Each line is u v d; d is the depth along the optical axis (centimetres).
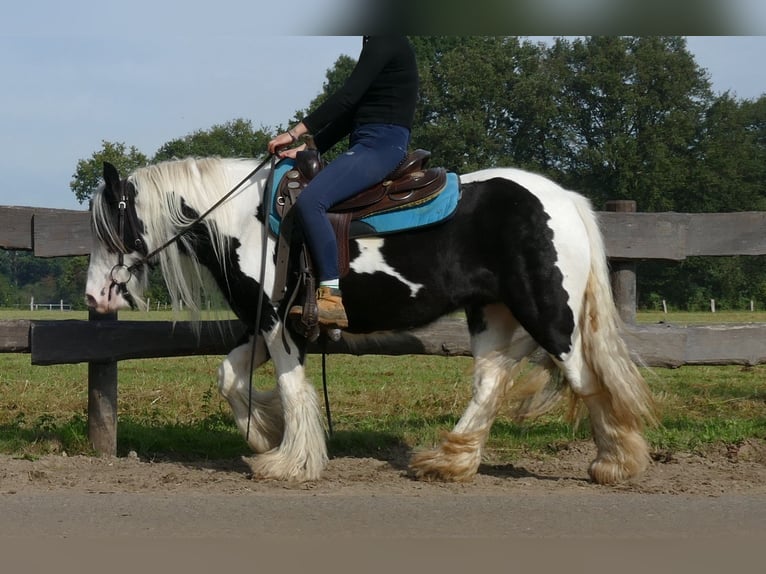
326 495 486
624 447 523
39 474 532
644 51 5188
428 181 518
